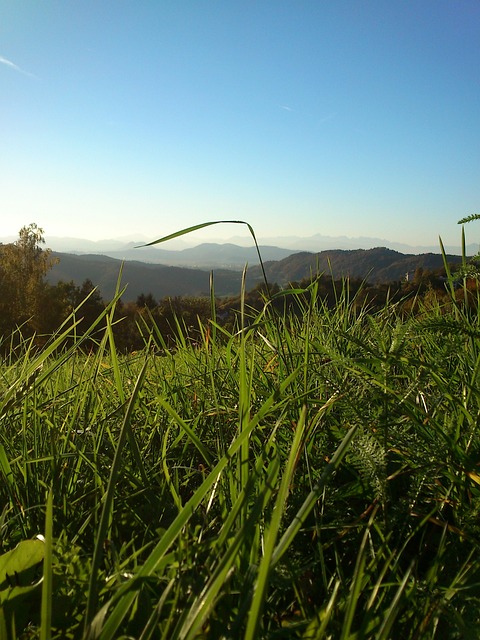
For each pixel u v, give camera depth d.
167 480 1.58
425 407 1.67
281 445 1.78
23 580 1.18
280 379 2.13
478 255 1.61
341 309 2.90
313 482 1.57
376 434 1.46
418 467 1.39
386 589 1.15
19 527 1.52
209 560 1.10
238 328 2.64
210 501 1.37
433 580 1.15
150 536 1.45
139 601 1.09
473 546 1.30
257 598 0.73
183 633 0.82
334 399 1.57
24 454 1.70
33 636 1.07
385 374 1.53
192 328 3.12
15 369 2.63
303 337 2.38
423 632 1.03
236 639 0.92
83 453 1.68
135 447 1.65
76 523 1.54
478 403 1.51
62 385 2.71
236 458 1.49
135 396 1.04
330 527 1.34
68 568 1.19
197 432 2.07
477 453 1.49
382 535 1.26
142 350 3.02
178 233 1.41
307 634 0.94
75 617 1.13
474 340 1.91
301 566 1.27
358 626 1.09
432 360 2.01
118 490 1.68
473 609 1.06
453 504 1.42
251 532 1.14
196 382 2.43
